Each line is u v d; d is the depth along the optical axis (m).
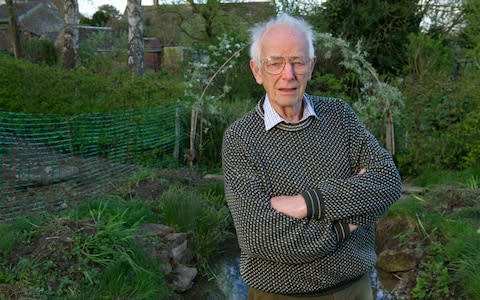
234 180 1.91
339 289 1.94
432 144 7.08
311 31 1.97
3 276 3.46
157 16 22.17
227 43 8.53
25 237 3.90
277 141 1.93
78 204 5.04
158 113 7.85
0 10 31.69
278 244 1.80
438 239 4.41
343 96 9.52
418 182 6.80
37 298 3.30
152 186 5.89
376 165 1.93
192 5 17.91
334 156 1.94
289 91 1.89
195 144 8.02
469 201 5.00
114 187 5.89
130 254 3.97
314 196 1.82
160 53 26.03
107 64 15.38
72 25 13.77
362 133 2.00
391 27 12.29
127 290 3.61
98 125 7.29
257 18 15.60
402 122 7.33
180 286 4.24
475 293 3.54
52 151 6.91
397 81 8.30
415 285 4.09
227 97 10.70
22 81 7.70
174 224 4.97
